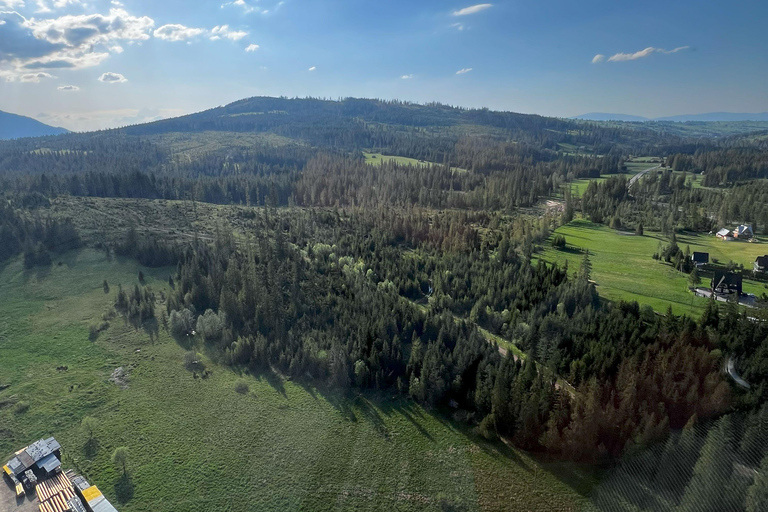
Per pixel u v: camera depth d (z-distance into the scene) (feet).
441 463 152.97
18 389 189.78
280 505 137.28
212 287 260.62
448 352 206.69
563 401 155.84
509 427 162.40
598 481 128.98
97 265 304.50
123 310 254.27
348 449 160.35
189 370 207.21
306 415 179.73
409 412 182.80
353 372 202.90
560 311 225.35
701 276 291.38
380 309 242.17
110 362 210.79
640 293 258.37
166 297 267.18
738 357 156.87
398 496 139.54
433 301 268.41
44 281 282.15
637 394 144.36
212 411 179.83
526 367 176.86
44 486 139.13
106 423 171.22
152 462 152.97
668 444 122.31
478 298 264.31
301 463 153.58
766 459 107.34
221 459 154.81
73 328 237.04
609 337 184.96
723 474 104.58
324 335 223.71
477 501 135.44
